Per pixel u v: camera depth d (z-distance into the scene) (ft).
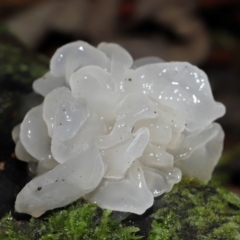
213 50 2.04
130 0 1.86
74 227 0.98
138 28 1.90
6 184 1.03
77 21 1.83
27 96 1.13
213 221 1.00
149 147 1.00
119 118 0.99
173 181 1.01
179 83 1.03
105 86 1.02
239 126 1.85
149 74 1.03
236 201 1.02
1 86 1.16
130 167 0.99
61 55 1.05
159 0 1.89
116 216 0.99
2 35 1.27
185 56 1.87
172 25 1.88
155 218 1.00
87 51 1.05
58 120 0.99
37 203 0.98
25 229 1.00
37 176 1.00
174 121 1.01
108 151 0.99
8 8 1.84
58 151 0.99
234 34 2.07
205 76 1.03
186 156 1.03
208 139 1.03
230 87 1.97
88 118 1.00
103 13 1.86
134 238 0.98
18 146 1.03
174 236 0.99
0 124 1.09
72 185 0.98
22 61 1.22
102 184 0.99
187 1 1.93
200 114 1.03
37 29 1.81
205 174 1.04
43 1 1.85
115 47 1.05
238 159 1.54
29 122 1.02
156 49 1.87
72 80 1.02
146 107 0.99
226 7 2.00
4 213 1.01
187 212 1.00
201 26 1.92
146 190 0.99
